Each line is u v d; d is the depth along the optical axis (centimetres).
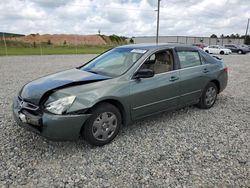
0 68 1262
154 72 404
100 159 323
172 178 282
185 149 353
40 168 299
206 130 424
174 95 445
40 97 323
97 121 347
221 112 522
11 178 278
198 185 269
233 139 389
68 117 315
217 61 557
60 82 356
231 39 6994
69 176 284
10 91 698
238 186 268
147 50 425
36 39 6650
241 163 315
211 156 333
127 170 298
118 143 369
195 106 552
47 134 314
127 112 379
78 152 341
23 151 340
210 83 528
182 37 6259
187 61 480
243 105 578
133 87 378
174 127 435
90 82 355
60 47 4462
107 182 274
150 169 300
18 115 343
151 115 421
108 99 350
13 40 5053
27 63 1562
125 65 404
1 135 389
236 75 1093
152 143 371
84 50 3650
